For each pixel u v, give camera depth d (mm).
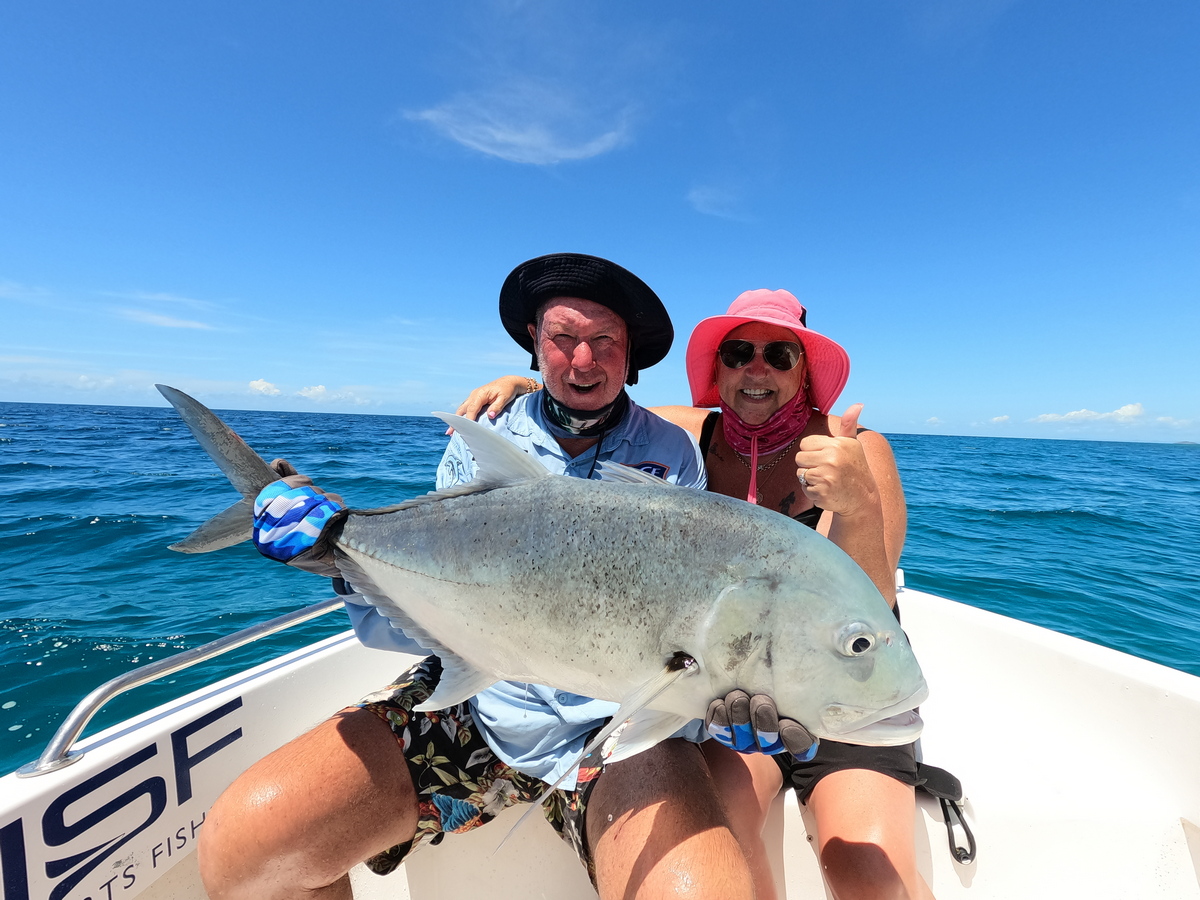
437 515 1867
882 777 2197
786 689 1562
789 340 2779
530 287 2320
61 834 1882
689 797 1820
